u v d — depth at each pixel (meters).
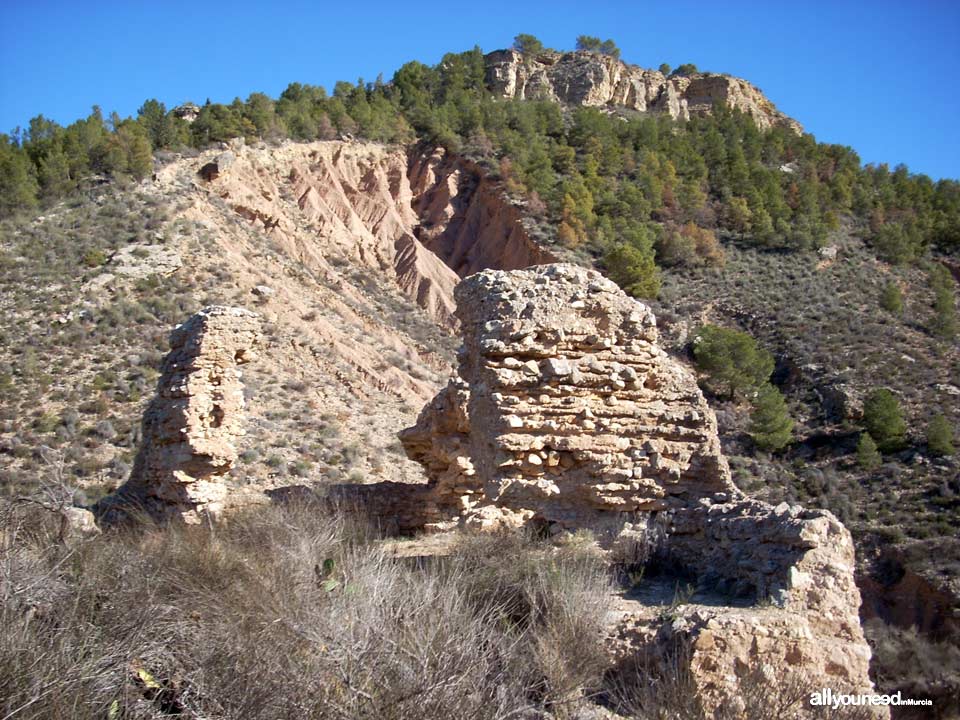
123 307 45.88
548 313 13.11
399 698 6.78
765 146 88.38
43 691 6.57
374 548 12.67
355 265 66.69
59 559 9.27
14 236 50.59
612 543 11.88
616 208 69.69
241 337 18.38
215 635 7.86
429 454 17.97
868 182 83.19
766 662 8.20
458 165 77.25
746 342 49.38
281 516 13.56
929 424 40.22
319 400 44.03
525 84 111.56
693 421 13.11
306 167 72.69
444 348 59.62
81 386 39.31
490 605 9.20
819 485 37.16
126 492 19.19
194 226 55.81
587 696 7.62
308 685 6.96
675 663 8.27
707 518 11.59
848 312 56.84
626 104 117.56
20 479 29.11
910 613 26.36
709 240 66.25
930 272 65.12
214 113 74.69
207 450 17.31
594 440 12.74
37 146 61.59
